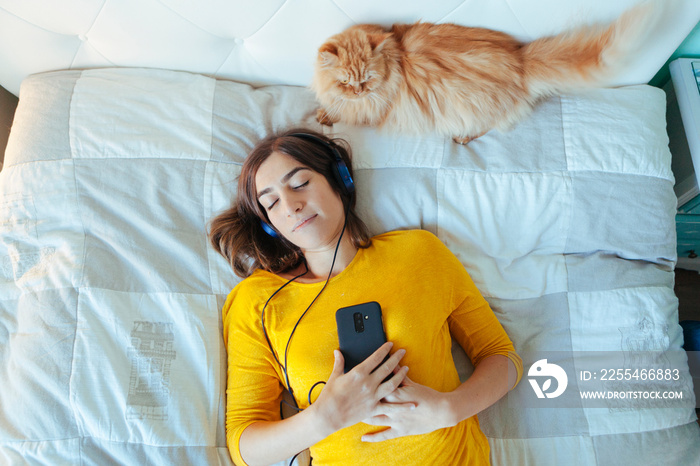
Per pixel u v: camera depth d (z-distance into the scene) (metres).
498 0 0.99
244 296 0.94
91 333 0.92
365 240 0.96
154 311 0.97
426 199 1.05
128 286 0.97
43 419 0.88
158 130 1.07
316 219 0.88
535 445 0.96
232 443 0.86
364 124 1.11
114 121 1.06
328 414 0.75
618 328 1.00
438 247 0.96
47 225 1.00
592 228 1.04
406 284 0.88
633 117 1.06
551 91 1.05
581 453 0.94
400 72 1.02
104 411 0.89
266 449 0.80
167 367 0.93
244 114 1.11
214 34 1.07
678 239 1.35
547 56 1.01
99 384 0.90
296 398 0.88
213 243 1.01
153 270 0.98
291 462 0.88
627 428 0.95
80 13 1.01
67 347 0.91
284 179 0.89
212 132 1.08
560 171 1.04
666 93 1.25
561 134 1.06
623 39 0.97
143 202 1.02
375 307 0.84
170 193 1.04
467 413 0.79
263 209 0.97
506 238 1.05
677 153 1.23
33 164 1.03
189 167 1.05
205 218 1.04
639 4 0.95
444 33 1.02
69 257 0.97
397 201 1.06
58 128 1.05
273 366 0.91
